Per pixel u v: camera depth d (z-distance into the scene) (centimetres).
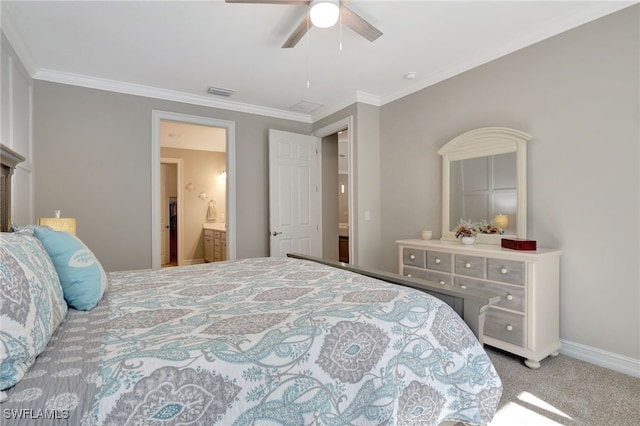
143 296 147
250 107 421
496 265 241
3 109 229
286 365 97
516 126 268
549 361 231
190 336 100
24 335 77
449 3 216
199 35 252
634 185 209
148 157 362
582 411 174
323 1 185
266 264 229
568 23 235
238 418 86
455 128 316
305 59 294
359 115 384
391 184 386
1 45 224
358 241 383
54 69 309
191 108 386
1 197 171
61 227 251
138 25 238
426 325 128
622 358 214
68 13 221
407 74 327
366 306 126
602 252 222
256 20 233
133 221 355
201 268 218
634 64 208
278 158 427
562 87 241
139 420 76
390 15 229
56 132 317
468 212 301
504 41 266
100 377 77
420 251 301
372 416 105
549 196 249
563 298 241
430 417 118
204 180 691
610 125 218
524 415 171
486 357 135
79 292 125
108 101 342
